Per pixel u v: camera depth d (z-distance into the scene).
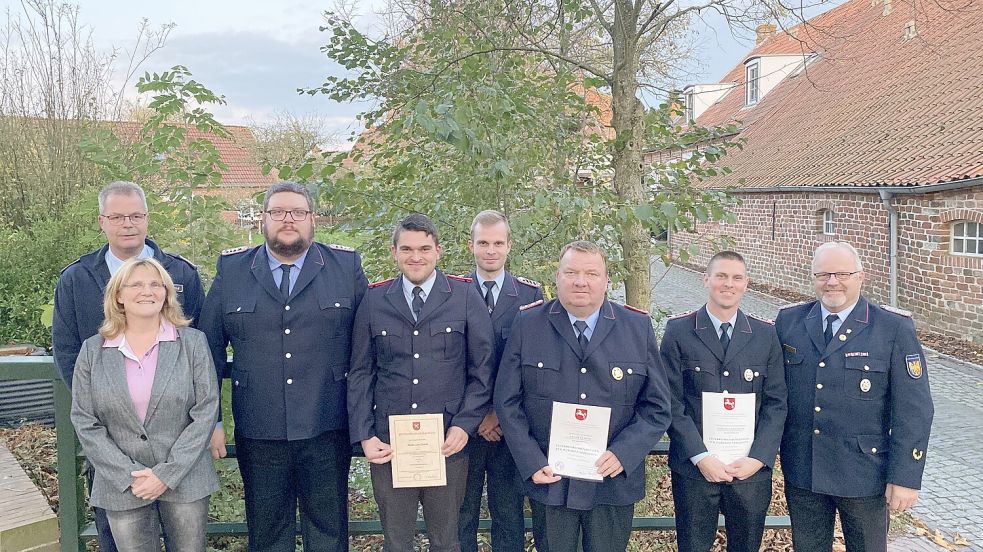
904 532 4.87
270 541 3.15
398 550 3.09
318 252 3.29
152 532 2.87
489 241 3.91
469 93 4.89
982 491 5.59
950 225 10.84
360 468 4.82
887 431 3.02
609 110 6.45
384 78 5.45
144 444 2.81
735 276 3.08
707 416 3.12
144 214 3.44
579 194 4.94
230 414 4.50
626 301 5.65
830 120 16.41
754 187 16.81
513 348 3.15
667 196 5.04
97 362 2.82
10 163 8.91
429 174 5.30
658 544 4.33
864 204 13.07
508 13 5.73
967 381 8.74
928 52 14.51
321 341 3.13
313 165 4.56
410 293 3.16
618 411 3.01
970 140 10.75
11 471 3.68
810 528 3.13
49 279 6.81
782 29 6.27
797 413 3.12
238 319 3.09
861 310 3.10
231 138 5.30
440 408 3.10
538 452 3.01
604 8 6.16
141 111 9.26
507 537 3.57
